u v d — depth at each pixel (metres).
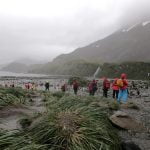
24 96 9.16
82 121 4.18
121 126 5.66
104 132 4.08
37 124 4.21
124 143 4.34
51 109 5.38
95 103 6.83
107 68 100.88
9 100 6.80
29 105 7.31
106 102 8.95
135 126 5.88
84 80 38.19
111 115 6.19
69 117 4.29
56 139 3.62
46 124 4.02
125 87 10.91
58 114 4.49
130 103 9.83
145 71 88.00
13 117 5.49
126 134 5.39
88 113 4.83
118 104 9.34
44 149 3.27
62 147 3.45
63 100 6.16
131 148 4.26
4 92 7.70
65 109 5.09
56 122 4.05
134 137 5.24
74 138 3.60
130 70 92.06
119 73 94.25
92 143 3.58
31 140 3.54
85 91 24.27
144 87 34.22
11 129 4.20
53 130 3.80
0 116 5.50
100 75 101.19
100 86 34.19
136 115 7.91
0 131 3.70
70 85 38.41
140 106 10.91
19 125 4.81
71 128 3.87
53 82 50.16
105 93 14.00
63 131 3.76
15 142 3.27
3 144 3.21
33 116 5.25
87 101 6.76
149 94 22.36
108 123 5.30
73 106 5.36
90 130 3.93
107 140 3.87
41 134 3.80
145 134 5.53
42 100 8.80
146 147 4.70
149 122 6.90
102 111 5.78
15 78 70.38
